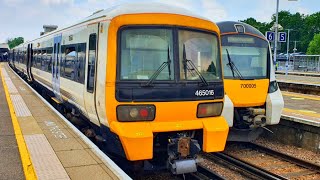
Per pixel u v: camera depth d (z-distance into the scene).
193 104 7.37
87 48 8.44
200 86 7.44
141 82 6.92
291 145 11.26
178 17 7.32
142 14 7.06
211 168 9.30
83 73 8.70
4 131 8.78
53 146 7.38
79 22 9.77
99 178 5.64
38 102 13.85
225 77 10.33
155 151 7.53
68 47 10.77
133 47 6.96
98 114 7.60
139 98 6.91
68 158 6.60
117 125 6.83
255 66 10.70
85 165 6.23
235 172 9.00
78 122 11.05
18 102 13.78
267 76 10.76
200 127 7.46
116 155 7.84
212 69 7.72
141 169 7.60
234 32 10.70
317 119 11.30
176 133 7.48
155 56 7.09
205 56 7.62
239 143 11.70
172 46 7.22
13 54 43.50
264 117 10.41
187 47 7.38
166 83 7.09
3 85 21.62
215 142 7.48
